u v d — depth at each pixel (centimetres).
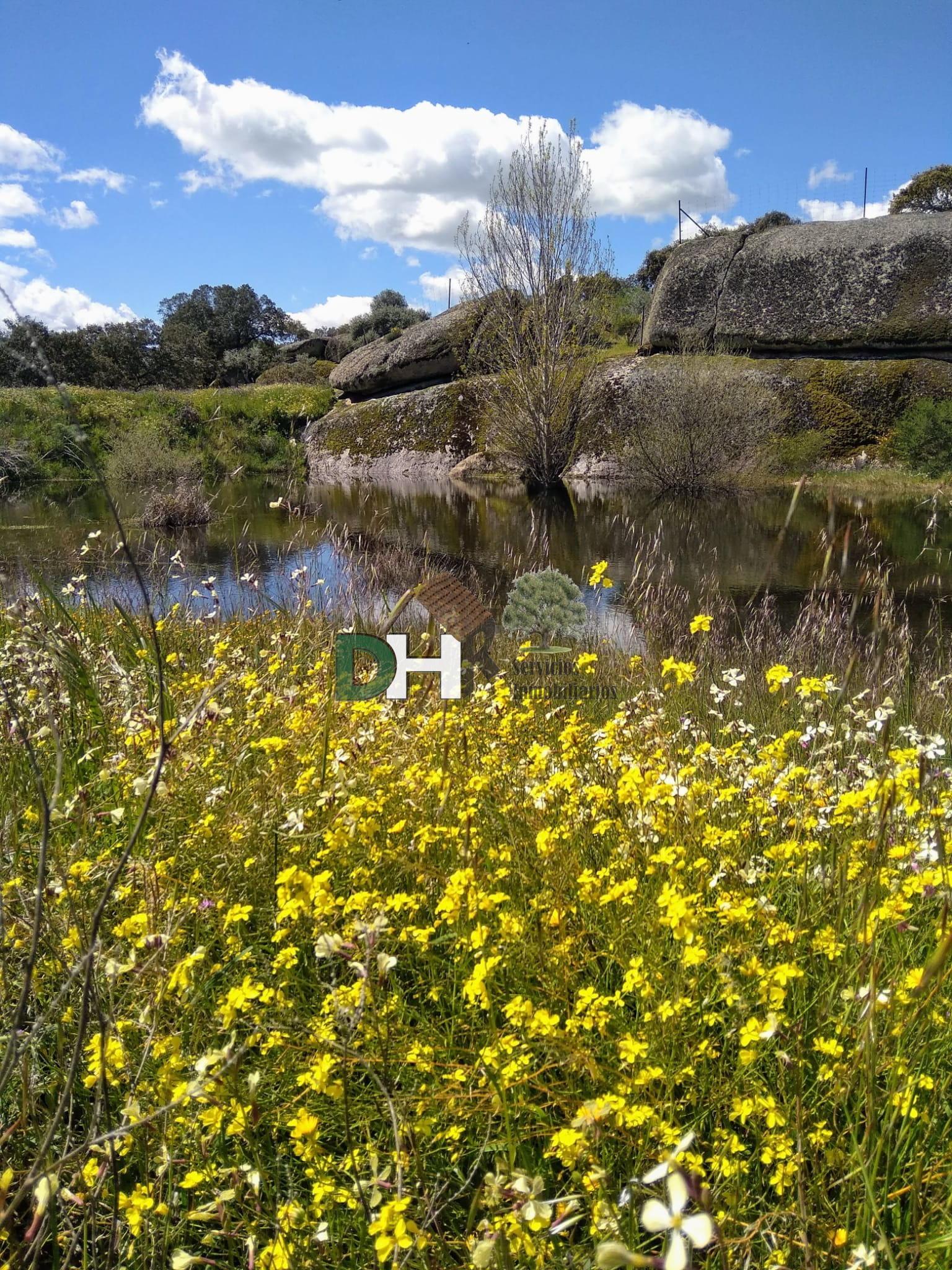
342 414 3081
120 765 267
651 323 2548
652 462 2052
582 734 292
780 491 1908
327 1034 154
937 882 177
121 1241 151
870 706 375
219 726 291
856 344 2259
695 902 179
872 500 1711
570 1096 155
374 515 1486
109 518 1397
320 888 168
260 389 3338
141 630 476
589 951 204
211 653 449
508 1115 137
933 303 2178
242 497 2075
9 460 1391
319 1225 135
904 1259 135
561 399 2317
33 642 329
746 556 1242
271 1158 167
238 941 198
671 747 297
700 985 179
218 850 229
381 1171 140
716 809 256
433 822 245
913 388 2131
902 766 217
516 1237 115
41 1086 177
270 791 255
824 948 177
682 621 790
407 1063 163
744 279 2403
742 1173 146
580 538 1441
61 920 187
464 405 2773
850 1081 150
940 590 864
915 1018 154
